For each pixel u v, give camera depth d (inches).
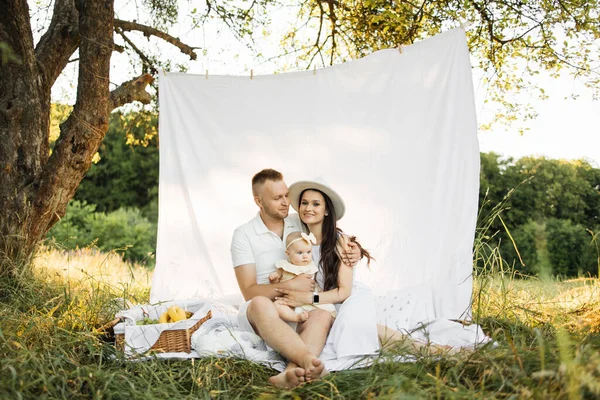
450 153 191.5
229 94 210.4
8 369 122.0
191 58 286.2
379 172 202.2
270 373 140.9
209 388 128.9
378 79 202.4
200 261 207.0
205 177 208.2
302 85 209.8
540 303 185.6
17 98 226.4
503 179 579.8
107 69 222.1
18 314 170.1
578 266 500.1
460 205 188.5
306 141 209.6
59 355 134.3
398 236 197.3
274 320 140.5
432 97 194.5
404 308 179.8
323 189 168.2
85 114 222.1
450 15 254.2
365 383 124.4
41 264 244.8
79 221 645.3
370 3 246.7
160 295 204.2
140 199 782.5
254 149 210.8
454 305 182.5
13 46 219.3
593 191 531.2
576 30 259.6
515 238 539.2
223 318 162.6
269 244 174.2
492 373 115.2
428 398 108.7
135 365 142.8
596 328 151.0
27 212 220.5
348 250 162.7
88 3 215.6
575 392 95.2
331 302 156.7
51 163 222.2
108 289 211.2
